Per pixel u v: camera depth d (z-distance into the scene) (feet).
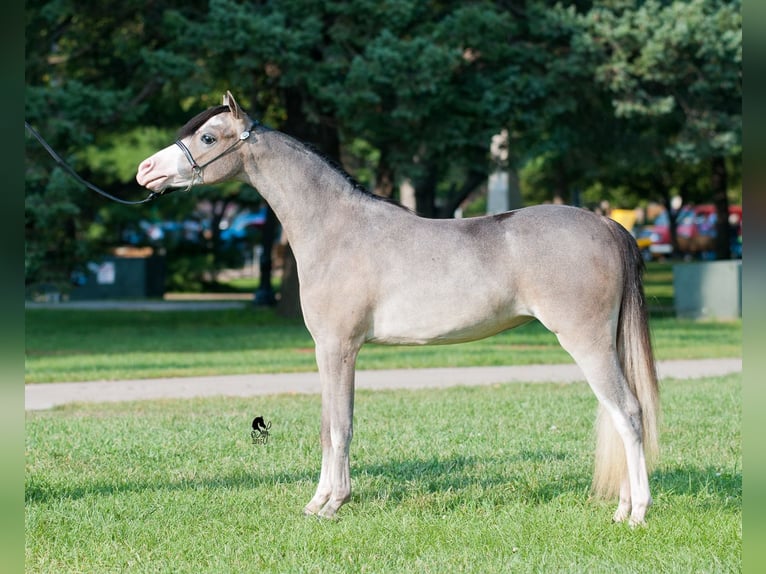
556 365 56.49
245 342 71.97
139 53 77.15
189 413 38.99
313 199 23.71
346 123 73.77
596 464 23.30
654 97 81.76
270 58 69.82
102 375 52.06
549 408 38.88
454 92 73.41
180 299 134.51
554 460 29.25
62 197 69.62
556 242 22.47
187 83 71.67
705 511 23.50
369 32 73.10
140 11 79.00
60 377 51.13
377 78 68.13
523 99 74.95
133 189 115.24
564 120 87.61
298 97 80.53
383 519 22.99
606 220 23.08
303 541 21.36
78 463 29.60
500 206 94.12
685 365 55.57
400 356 61.31
